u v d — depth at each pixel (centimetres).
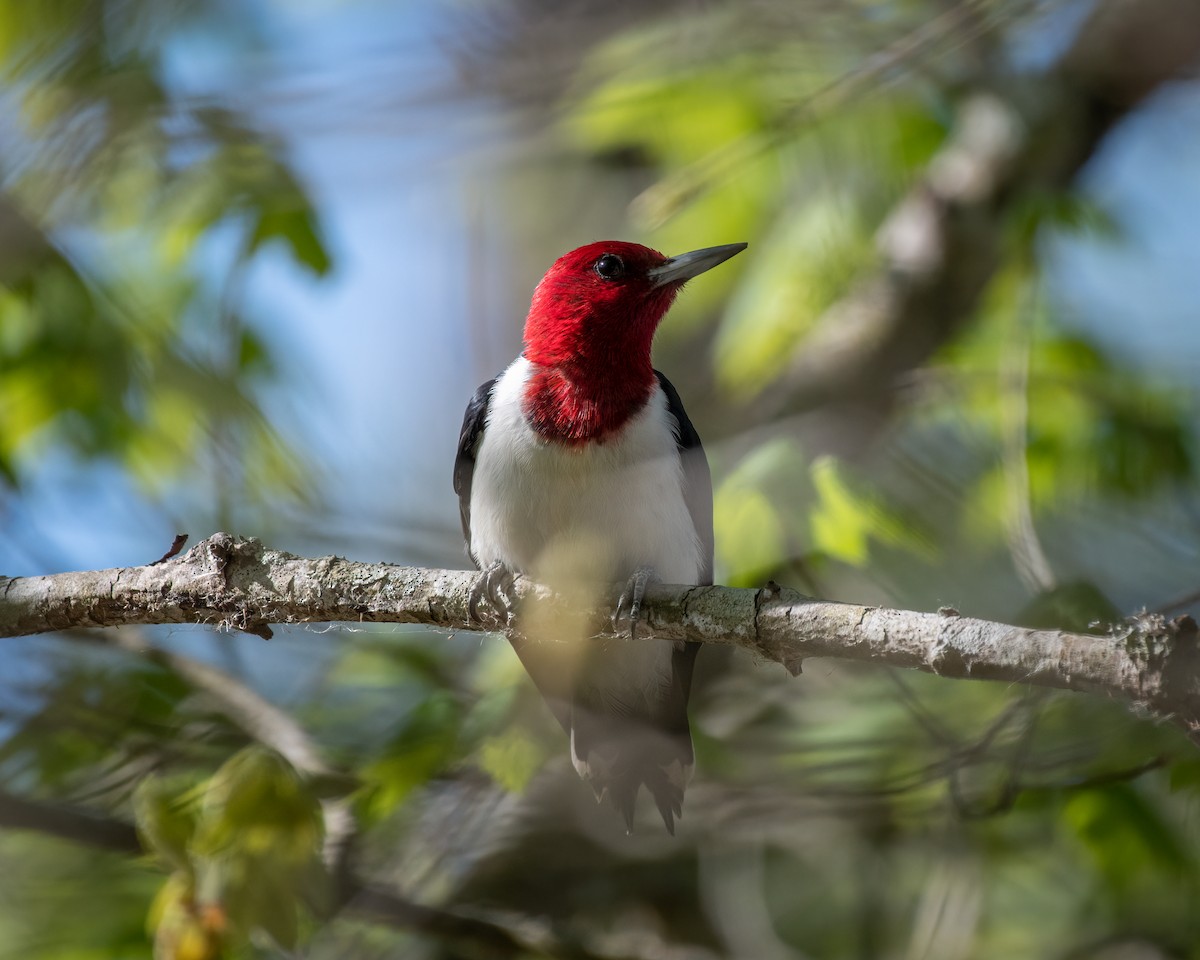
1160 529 1194
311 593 771
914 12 1223
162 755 956
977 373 1228
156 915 812
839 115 1204
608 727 920
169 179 1120
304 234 1114
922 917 1043
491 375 1627
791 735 1063
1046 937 1124
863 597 1055
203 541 788
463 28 1159
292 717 1026
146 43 1111
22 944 1002
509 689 952
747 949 1094
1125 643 580
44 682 1006
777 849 1191
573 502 888
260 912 745
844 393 1316
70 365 1120
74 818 905
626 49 1169
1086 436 1202
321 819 774
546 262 1689
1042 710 873
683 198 1073
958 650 618
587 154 1529
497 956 990
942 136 1320
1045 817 1066
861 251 1314
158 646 1046
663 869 1152
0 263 1071
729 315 1342
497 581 784
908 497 1204
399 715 1034
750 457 976
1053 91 1339
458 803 1005
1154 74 1309
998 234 1331
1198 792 885
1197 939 1060
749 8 1166
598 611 774
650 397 930
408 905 973
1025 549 938
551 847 1108
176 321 1196
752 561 934
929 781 895
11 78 1079
